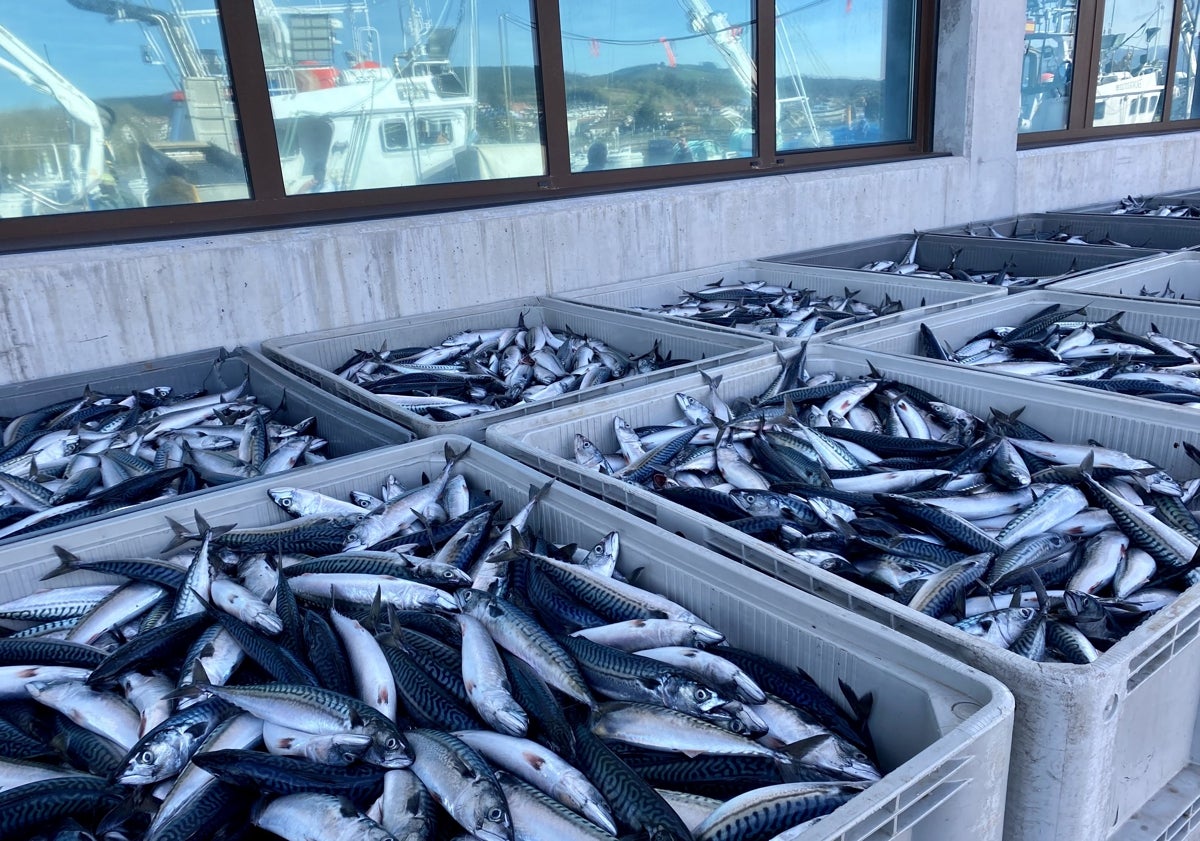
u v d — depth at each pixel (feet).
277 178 16.21
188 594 7.51
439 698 6.33
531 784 5.47
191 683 6.20
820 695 5.93
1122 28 30.55
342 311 15.90
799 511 8.80
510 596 7.73
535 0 18.20
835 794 4.99
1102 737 5.15
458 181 18.42
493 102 18.43
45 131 14.19
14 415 12.85
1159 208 26.30
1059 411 10.52
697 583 6.94
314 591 7.63
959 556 7.94
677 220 19.56
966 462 9.80
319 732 5.85
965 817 4.78
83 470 11.07
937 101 25.38
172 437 11.87
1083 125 30.42
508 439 9.85
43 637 7.25
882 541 8.13
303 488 9.36
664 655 6.42
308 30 15.99
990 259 20.52
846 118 24.50
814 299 18.16
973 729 4.66
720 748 5.61
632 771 5.41
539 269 17.93
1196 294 17.63
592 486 8.69
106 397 13.12
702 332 14.14
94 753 6.23
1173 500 8.64
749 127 22.54
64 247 13.60
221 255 14.51
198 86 15.25
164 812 5.37
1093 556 7.86
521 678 6.41
